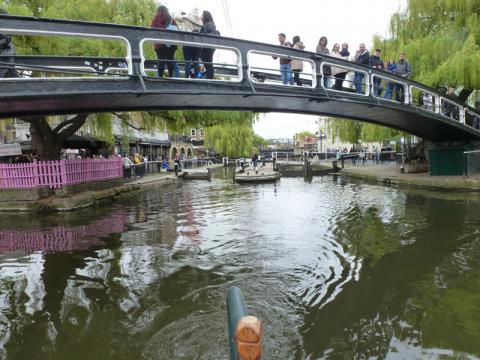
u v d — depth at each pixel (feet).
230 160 162.40
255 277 20.16
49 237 29.43
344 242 26.50
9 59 18.33
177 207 43.45
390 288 18.33
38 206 39.60
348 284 18.99
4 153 49.01
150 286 19.33
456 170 53.36
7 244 27.53
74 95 17.38
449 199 40.40
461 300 16.81
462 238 25.91
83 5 45.01
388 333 14.34
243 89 23.95
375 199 44.55
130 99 22.09
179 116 57.41
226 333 14.56
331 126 95.30
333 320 15.40
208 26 24.04
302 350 13.37
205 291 18.51
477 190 43.57
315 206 41.96
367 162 104.73
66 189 42.73
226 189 63.57
